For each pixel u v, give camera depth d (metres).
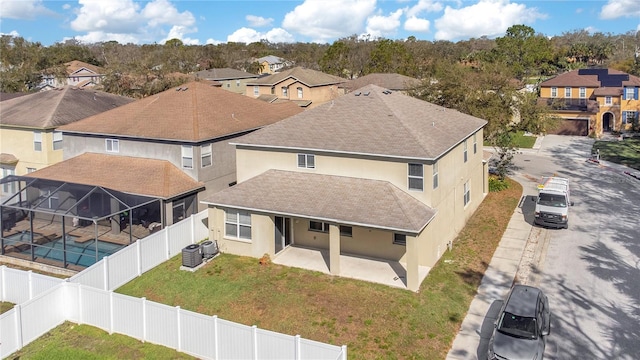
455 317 18.98
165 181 29.12
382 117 25.97
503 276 22.50
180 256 25.31
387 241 24.00
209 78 88.44
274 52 169.62
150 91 64.56
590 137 57.72
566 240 26.72
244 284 21.92
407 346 17.16
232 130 32.44
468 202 30.38
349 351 16.92
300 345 15.27
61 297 19.22
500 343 15.94
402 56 98.06
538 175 41.34
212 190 31.52
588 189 36.69
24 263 25.38
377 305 19.67
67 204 27.91
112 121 33.59
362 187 23.56
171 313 17.28
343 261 24.05
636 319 18.70
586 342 17.27
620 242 26.23
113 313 18.47
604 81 63.78
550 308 19.61
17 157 37.84
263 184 25.50
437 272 22.70
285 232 26.02
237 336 16.22
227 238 25.41
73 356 17.17
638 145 51.75
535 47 98.06
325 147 24.58
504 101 39.53
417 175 22.83
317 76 72.56
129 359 16.95
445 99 41.00
